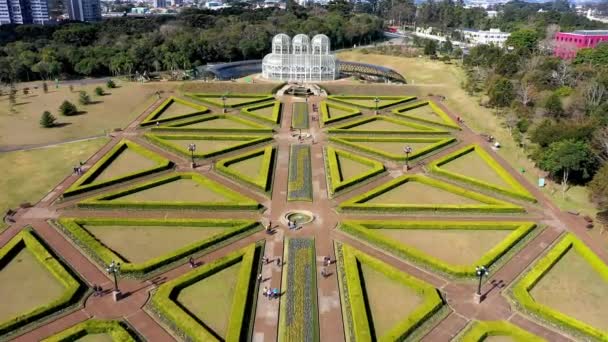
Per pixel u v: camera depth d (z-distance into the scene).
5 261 77.69
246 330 63.75
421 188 108.69
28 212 94.50
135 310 67.06
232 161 120.38
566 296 72.62
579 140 112.50
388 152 129.12
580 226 93.38
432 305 67.06
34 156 124.12
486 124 154.12
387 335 61.31
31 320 63.75
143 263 75.94
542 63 188.75
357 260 79.31
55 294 70.31
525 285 73.00
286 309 68.06
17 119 153.12
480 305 69.62
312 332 63.53
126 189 102.38
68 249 81.56
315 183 109.81
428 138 139.00
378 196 103.44
